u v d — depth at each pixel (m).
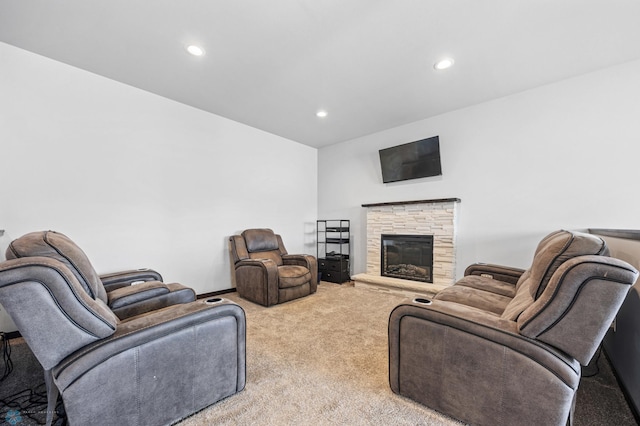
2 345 2.15
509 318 1.29
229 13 1.87
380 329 2.47
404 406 1.42
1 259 2.22
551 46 2.24
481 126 3.34
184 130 3.37
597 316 0.98
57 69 2.47
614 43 2.20
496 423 1.17
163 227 3.19
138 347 1.16
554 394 1.04
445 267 3.54
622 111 2.53
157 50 2.30
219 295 3.68
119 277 2.36
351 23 1.97
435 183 3.74
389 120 3.90
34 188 2.38
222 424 1.29
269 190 4.43
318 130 4.33
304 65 2.52
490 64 2.51
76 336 1.04
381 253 4.20
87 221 2.65
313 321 2.67
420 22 1.97
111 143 2.79
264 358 1.94
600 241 1.17
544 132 2.92
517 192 3.09
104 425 1.07
